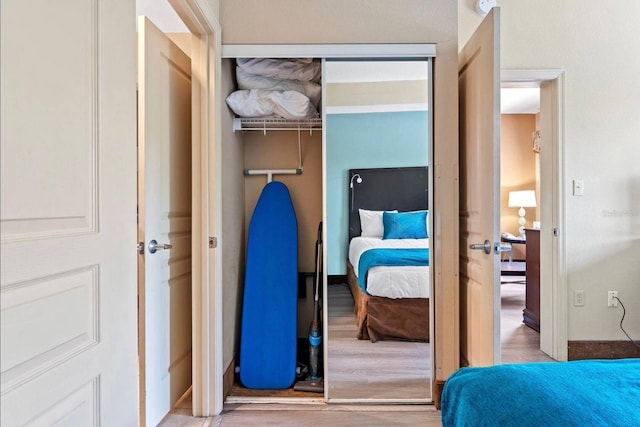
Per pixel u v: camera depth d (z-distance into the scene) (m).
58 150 0.78
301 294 2.73
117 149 0.99
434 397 2.19
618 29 2.78
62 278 0.79
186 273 2.26
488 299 1.84
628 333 2.80
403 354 2.31
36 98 0.73
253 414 2.08
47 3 0.75
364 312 2.33
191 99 2.22
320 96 2.45
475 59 2.03
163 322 1.95
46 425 0.74
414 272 2.33
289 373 2.36
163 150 1.96
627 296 2.80
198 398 2.06
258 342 2.39
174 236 2.10
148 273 1.79
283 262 2.47
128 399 1.03
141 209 1.75
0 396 0.64
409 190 2.32
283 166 2.74
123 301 1.01
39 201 0.73
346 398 2.22
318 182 2.75
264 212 2.54
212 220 2.08
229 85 2.37
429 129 2.25
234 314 2.44
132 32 1.06
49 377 0.75
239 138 2.58
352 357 2.31
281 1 2.20
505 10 2.76
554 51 2.77
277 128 2.54
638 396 0.88
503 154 6.29
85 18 0.87
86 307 0.86
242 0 2.20
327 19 2.20
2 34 0.65
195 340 2.07
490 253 1.81
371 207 2.33
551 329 2.86
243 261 2.66
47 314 0.75
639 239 2.80
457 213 2.21
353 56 2.22
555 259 2.81
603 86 2.79
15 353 0.67
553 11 2.77
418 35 2.21
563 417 0.79
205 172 2.07
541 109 2.95
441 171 2.21
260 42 2.20
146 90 1.78
